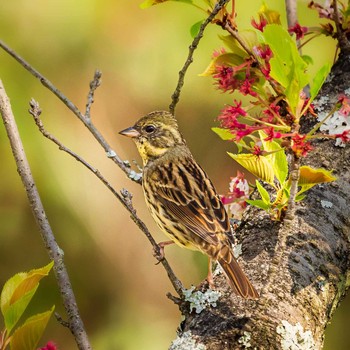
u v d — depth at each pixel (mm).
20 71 13938
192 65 14359
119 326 14922
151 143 9789
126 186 14578
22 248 15047
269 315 6848
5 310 6449
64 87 14289
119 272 14891
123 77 14508
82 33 14188
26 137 13625
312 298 7145
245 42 8078
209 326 6816
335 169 8117
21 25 14078
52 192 13781
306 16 13562
